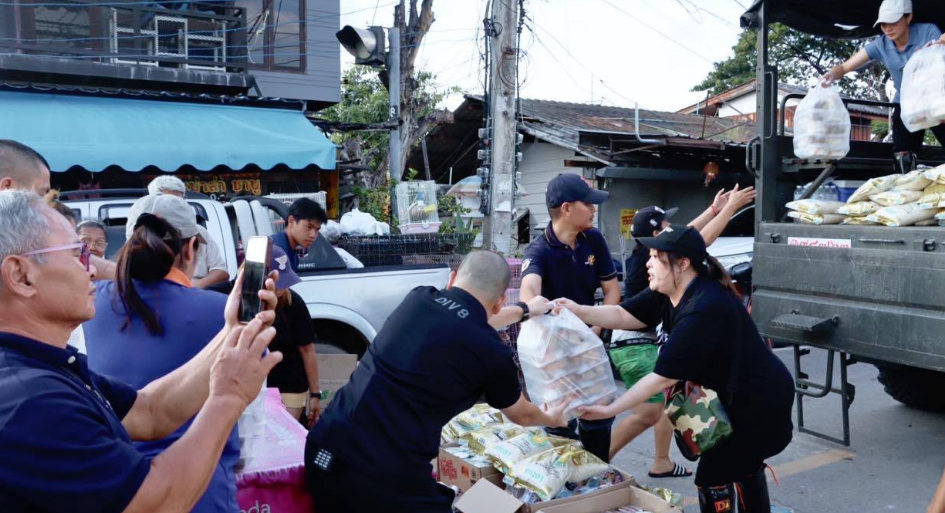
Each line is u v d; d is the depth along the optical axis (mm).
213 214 5195
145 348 2260
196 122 9945
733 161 14500
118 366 2270
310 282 5270
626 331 4133
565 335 3262
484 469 3555
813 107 4969
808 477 4914
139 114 9789
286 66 13008
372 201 12188
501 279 2896
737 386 3090
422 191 11680
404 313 2861
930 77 4512
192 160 9227
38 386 1380
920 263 3918
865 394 6895
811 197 5219
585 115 16625
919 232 3930
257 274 1813
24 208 1479
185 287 2404
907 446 5445
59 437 1348
